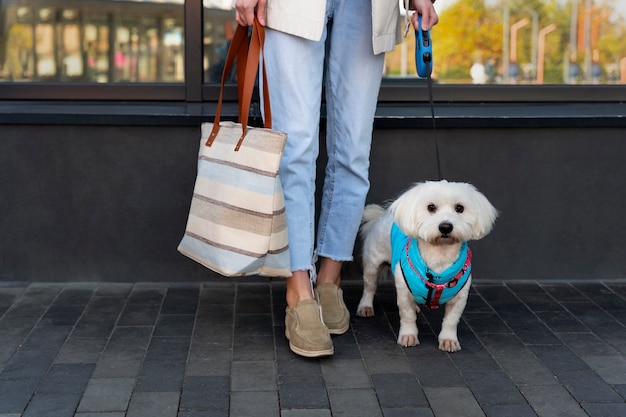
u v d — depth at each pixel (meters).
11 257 3.67
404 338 3.07
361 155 3.25
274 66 2.97
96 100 4.01
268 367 2.86
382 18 3.00
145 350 2.98
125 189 3.64
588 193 3.76
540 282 3.80
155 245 3.70
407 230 2.91
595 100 4.16
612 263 3.82
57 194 3.63
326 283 3.30
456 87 4.11
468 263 2.98
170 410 2.53
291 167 3.00
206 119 3.56
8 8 3.97
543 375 2.82
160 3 4.01
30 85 3.98
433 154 3.69
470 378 2.79
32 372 2.78
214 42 4.02
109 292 3.59
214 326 3.23
